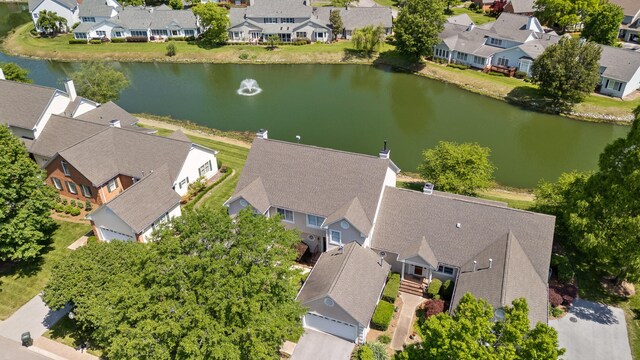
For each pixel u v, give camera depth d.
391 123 77.44
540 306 32.94
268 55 111.81
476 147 51.28
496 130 75.50
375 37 110.06
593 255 38.03
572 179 44.12
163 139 53.47
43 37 123.88
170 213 48.16
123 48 115.88
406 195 41.69
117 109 64.38
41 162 58.06
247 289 27.73
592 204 36.09
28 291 40.12
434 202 40.62
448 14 138.12
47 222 42.53
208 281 27.55
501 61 98.12
